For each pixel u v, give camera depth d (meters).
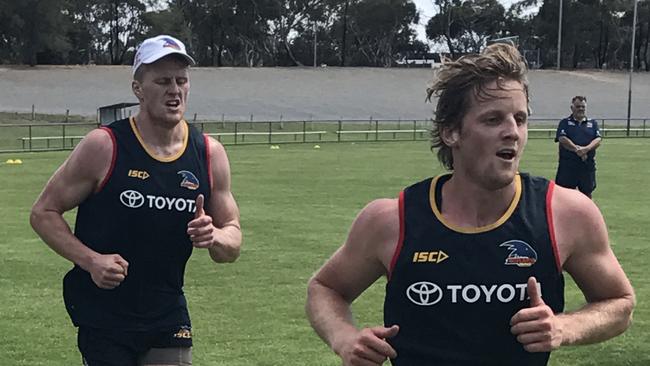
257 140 40.16
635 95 66.62
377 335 2.40
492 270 2.37
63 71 69.62
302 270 9.47
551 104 63.28
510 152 2.34
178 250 3.79
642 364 5.81
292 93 65.81
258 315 7.35
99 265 3.55
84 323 3.75
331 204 15.81
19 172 22.73
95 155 3.69
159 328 3.78
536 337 2.24
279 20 89.94
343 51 93.06
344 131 44.62
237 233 3.91
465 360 2.41
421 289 2.41
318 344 6.43
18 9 72.81
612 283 2.52
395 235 2.48
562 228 2.45
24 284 8.73
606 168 24.81
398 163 26.31
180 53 3.67
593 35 89.69
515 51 2.40
